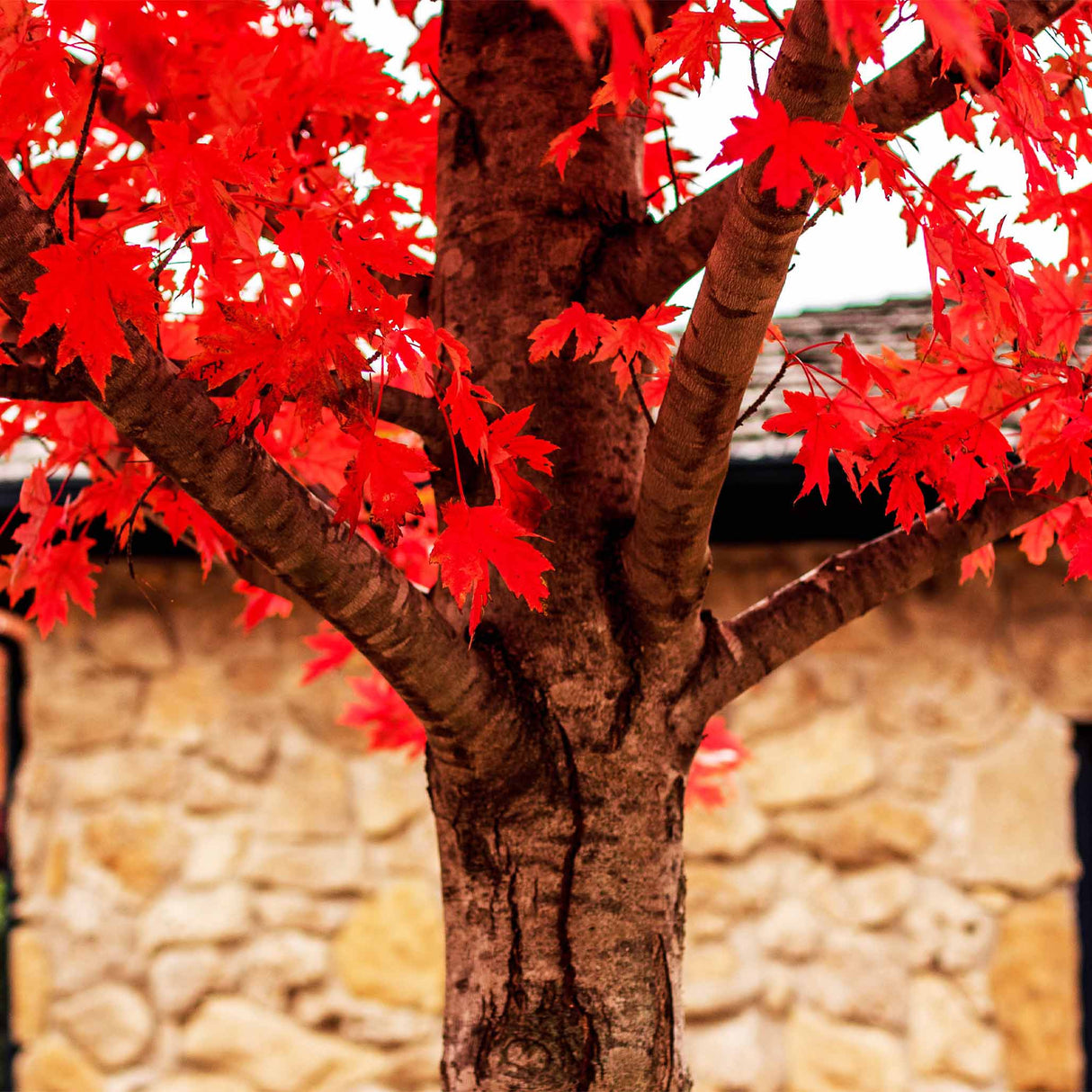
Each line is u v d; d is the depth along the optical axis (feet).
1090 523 5.09
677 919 5.01
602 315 4.91
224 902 13.07
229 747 13.35
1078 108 5.14
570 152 4.74
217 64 5.11
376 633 4.23
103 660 13.60
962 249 4.24
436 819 5.08
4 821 14.70
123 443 5.88
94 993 13.07
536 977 4.72
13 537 5.79
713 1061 12.03
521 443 4.30
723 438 4.23
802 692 12.49
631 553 4.77
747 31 4.15
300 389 3.77
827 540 12.26
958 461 4.45
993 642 12.17
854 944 12.00
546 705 4.82
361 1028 12.73
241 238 4.29
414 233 6.06
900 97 4.54
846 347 4.47
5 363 4.19
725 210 4.83
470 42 5.47
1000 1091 11.54
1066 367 4.56
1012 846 11.85
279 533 3.98
